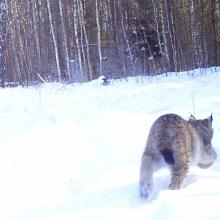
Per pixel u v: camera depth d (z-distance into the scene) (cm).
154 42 3603
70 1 3909
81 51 3853
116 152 907
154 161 673
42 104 1585
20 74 3622
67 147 955
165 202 597
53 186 751
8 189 746
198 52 3522
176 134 665
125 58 3647
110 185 728
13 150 951
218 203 564
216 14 3644
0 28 3077
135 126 1123
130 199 661
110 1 3856
